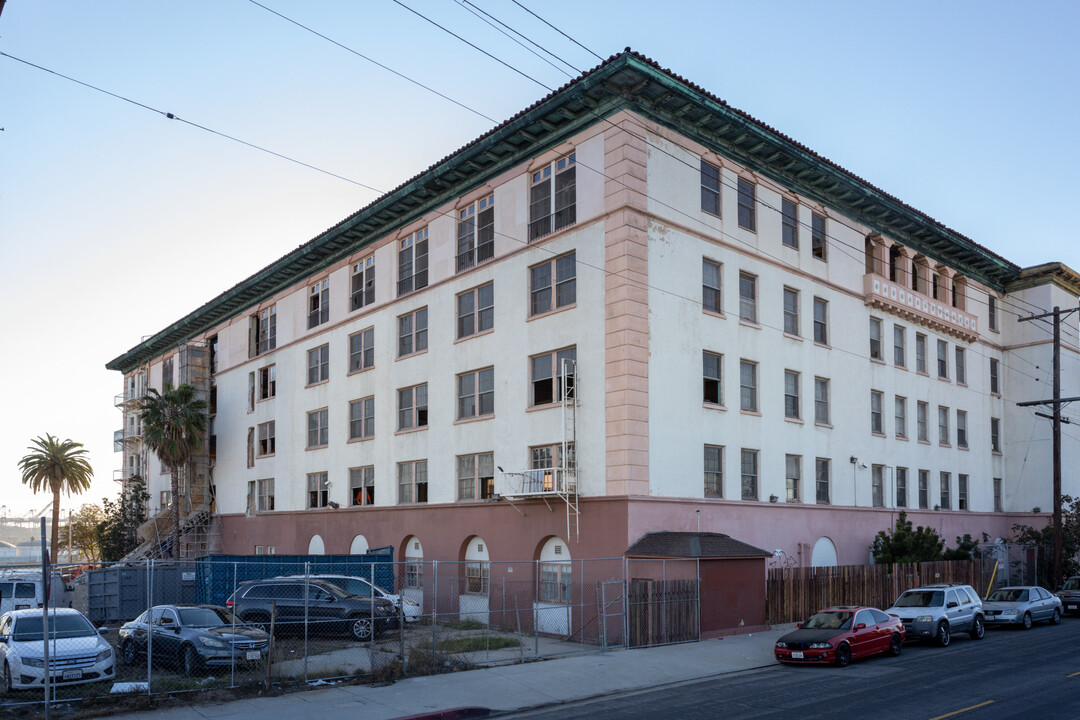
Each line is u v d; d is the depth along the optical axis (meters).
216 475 50.22
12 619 17.97
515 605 27.27
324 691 17.33
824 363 33.59
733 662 21.45
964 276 43.72
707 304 29.17
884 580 31.45
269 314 46.81
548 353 28.83
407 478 34.91
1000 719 14.24
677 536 25.52
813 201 34.16
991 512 43.31
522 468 29.00
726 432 28.94
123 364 65.50
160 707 15.82
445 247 33.91
